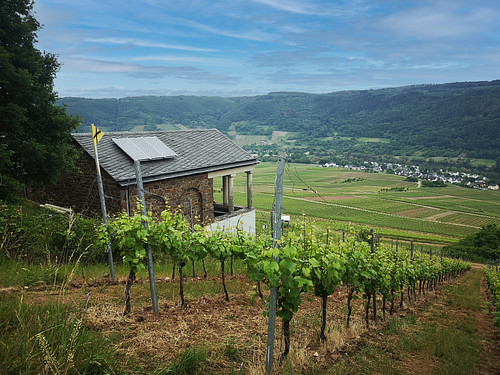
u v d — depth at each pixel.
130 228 6.71
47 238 11.38
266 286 11.31
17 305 5.00
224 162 22.03
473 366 6.36
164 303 7.79
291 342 6.21
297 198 122.25
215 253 8.95
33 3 18.53
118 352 4.62
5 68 15.79
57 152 16.70
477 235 67.56
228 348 5.35
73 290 7.79
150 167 17.88
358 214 98.44
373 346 6.82
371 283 8.38
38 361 3.68
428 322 10.01
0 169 15.04
